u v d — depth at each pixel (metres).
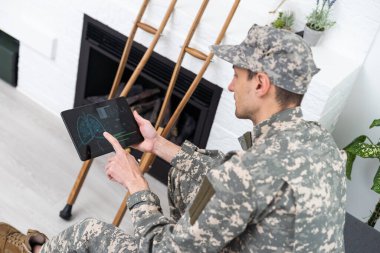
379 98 2.45
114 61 2.90
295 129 1.27
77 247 1.65
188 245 1.25
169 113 2.80
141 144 1.82
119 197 2.64
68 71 2.93
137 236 1.40
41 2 2.88
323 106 2.19
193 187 1.76
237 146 2.49
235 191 1.18
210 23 2.36
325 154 1.28
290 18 2.41
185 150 1.78
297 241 1.19
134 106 2.79
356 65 2.40
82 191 2.60
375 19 2.32
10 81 3.25
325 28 2.37
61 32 2.86
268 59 1.27
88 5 2.65
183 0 2.50
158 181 2.80
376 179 2.28
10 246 1.97
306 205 1.18
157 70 2.57
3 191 2.48
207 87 2.45
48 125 3.02
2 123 2.92
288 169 1.19
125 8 2.53
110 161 1.58
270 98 1.29
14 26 3.03
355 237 1.93
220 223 1.21
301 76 1.26
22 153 2.75
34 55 3.05
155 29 2.36
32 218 2.38
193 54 2.27
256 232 1.23
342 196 1.30
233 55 1.31
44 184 2.59
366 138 2.56
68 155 2.84
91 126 1.77
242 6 2.61
